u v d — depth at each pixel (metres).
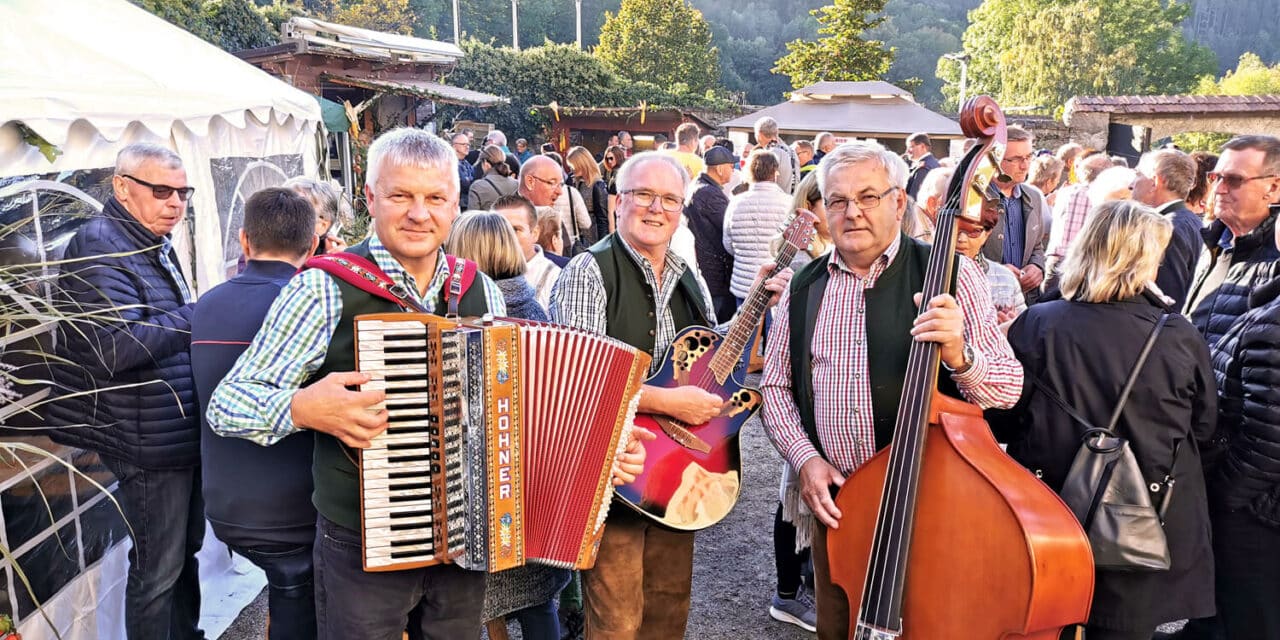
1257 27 145.00
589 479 2.21
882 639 2.18
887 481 2.26
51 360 2.85
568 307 2.74
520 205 4.20
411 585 2.16
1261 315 2.63
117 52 3.84
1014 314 3.73
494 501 2.09
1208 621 3.16
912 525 2.22
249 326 2.69
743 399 2.87
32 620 2.98
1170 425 2.50
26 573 2.96
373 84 17.14
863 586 2.28
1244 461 2.65
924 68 108.75
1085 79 67.06
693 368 2.84
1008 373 2.43
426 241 2.18
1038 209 5.39
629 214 2.77
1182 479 2.52
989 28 76.31
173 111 3.89
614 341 2.21
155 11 14.49
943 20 121.38
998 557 2.12
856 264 2.58
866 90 17.03
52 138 3.06
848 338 2.53
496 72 33.53
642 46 56.31
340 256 2.20
